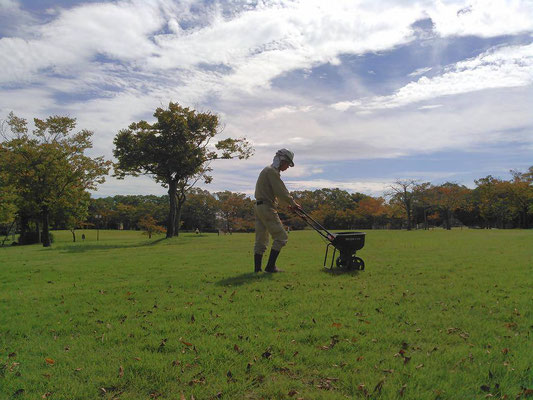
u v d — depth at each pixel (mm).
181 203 39812
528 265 7848
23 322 4145
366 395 2396
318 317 4074
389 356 2990
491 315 4059
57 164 30141
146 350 3221
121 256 12820
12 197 32281
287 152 6973
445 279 6270
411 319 3947
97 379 2680
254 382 2609
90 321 4133
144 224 33719
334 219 73625
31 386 2596
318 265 8352
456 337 3396
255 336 3486
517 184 61562
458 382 2553
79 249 19828
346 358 2969
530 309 4211
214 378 2662
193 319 4082
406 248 13469
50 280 7230
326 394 2412
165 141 29656
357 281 6125
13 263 11102
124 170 31297
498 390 2430
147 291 5746
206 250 14633
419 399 2342
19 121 30328
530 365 2760
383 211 69125
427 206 66875
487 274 6730
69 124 31156
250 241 21906
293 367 2818
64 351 3236
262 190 6996
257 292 5379
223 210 74125
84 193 33844
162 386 2566
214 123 31594
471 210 72812
